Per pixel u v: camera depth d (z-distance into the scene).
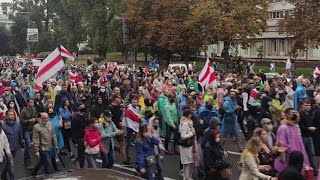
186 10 47.22
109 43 60.88
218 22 43.84
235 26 44.12
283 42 66.06
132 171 12.66
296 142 9.95
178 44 45.78
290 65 42.53
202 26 44.50
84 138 11.30
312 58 60.53
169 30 45.59
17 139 11.66
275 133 11.59
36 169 11.79
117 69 29.86
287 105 16.44
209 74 18.48
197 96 16.34
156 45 48.56
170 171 12.73
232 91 14.92
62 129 13.92
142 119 12.92
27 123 13.14
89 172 5.75
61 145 12.88
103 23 63.06
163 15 48.22
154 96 18.44
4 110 13.79
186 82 23.20
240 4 46.41
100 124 11.51
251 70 42.25
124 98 18.11
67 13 78.50
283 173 6.97
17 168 13.23
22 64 40.97
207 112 12.83
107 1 61.84
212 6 44.41
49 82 20.48
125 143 13.56
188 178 11.27
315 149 12.70
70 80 20.98
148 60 63.28
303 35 38.38
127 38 19.61
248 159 8.44
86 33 76.81
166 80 21.19
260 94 15.27
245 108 16.77
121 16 54.94
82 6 65.88
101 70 29.38
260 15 46.91
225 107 14.40
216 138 9.23
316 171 11.78
